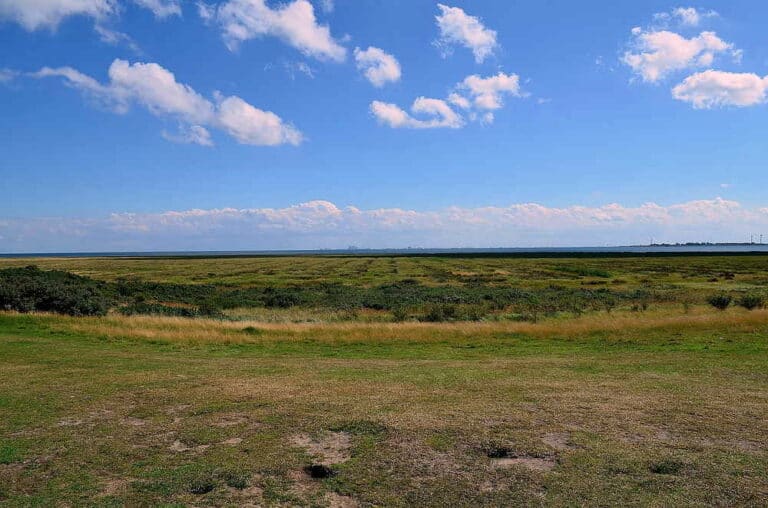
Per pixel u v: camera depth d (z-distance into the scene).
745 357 13.93
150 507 5.23
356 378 11.17
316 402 8.90
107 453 6.67
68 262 144.00
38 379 11.14
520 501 5.20
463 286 59.75
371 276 81.00
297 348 18.02
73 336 19.64
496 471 5.91
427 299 42.03
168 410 8.57
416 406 8.55
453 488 5.51
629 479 5.64
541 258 154.75
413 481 5.70
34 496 5.48
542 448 6.54
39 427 7.75
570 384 10.33
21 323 22.23
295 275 85.62
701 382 10.48
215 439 7.12
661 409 8.30
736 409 8.29
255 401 9.04
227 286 61.59
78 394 9.70
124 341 18.91
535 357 14.95
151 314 29.17
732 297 37.62
